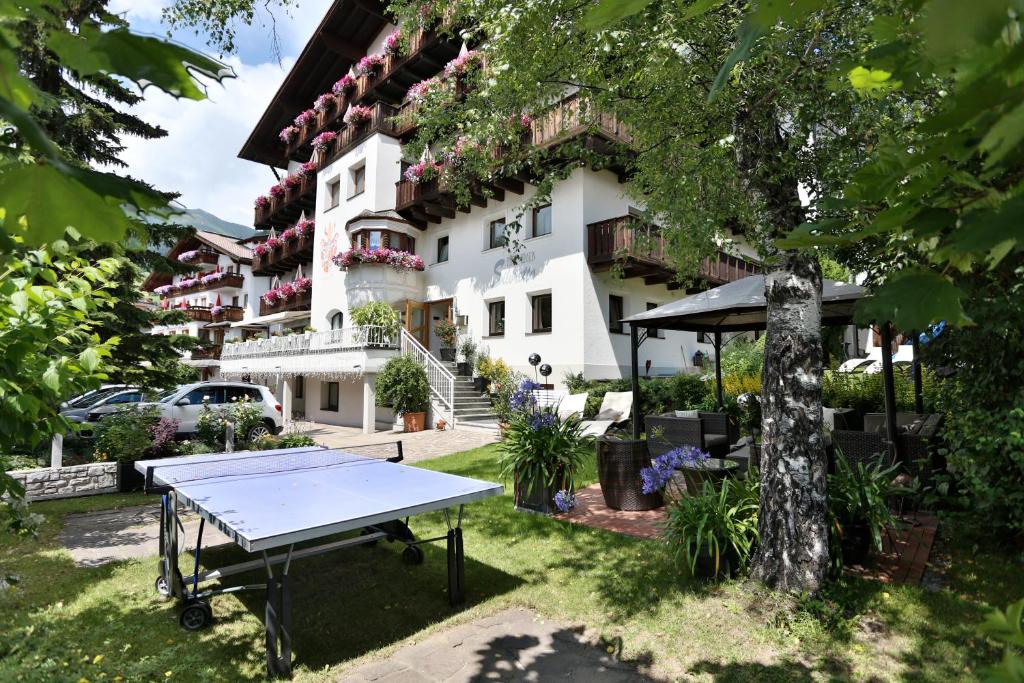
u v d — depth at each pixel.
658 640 3.64
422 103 6.38
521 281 15.95
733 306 7.46
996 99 0.46
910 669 3.20
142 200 0.66
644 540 5.48
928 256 0.83
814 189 4.59
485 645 3.70
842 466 4.81
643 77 4.97
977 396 4.60
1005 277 2.56
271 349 21.55
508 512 6.69
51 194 0.67
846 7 3.36
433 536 5.93
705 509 4.50
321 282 21.45
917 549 4.96
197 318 31.75
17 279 2.58
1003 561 4.67
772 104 4.13
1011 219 0.56
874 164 0.76
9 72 0.65
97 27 0.63
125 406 9.80
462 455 10.66
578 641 3.71
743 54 0.65
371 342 16.55
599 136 12.80
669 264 14.50
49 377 2.65
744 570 4.34
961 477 4.74
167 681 3.31
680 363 18.03
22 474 7.89
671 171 6.34
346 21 20.48
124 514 7.33
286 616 3.46
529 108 6.01
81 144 9.77
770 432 4.15
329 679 3.35
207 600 4.24
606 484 6.80
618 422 12.09
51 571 5.13
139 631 3.97
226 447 10.46
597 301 14.80
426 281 19.30
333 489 4.51
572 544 5.47
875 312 0.70
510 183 15.44
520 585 4.59
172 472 5.42
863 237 0.83
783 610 3.79
